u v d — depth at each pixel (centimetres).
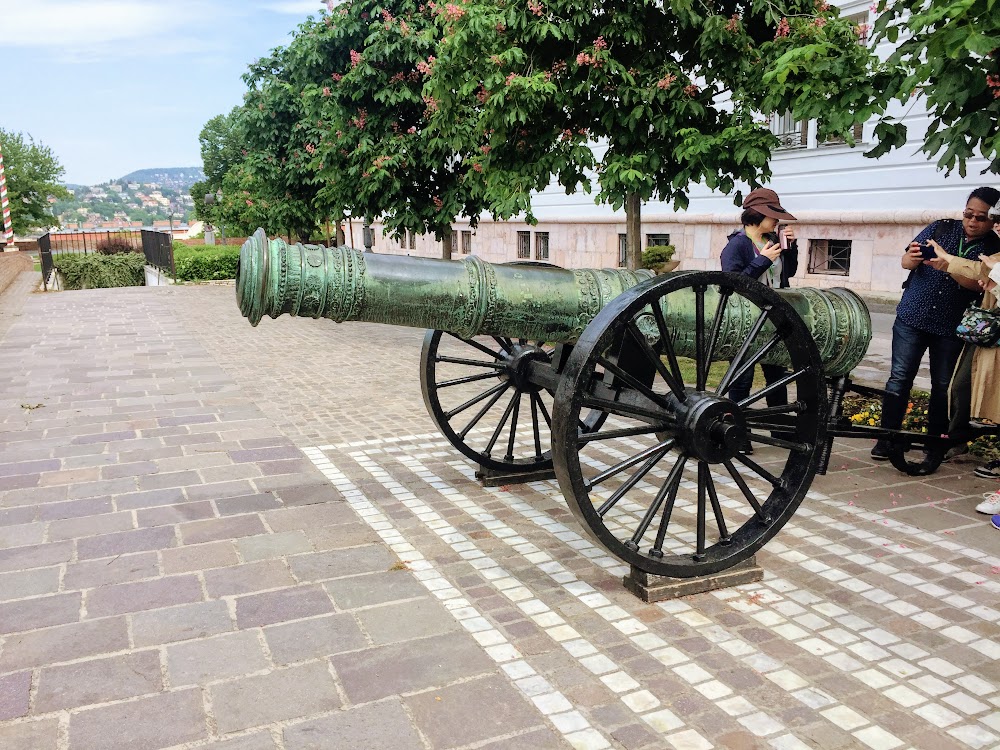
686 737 260
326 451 584
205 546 413
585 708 276
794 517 444
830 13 621
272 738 262
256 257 351
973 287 490
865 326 448
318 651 313
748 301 411
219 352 1018
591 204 1748
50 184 4662
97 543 417
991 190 481
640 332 349
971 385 488
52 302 1677
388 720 271
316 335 1155
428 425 654
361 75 947
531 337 408
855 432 486
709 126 665
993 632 324
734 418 356
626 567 389
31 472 534
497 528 438
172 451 582
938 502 464
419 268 379
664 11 654
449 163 1015
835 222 1271
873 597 354
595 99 654
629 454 565
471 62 685
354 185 1022
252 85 1380
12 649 316
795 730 263
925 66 423
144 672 300
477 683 291
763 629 328
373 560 396
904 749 254
